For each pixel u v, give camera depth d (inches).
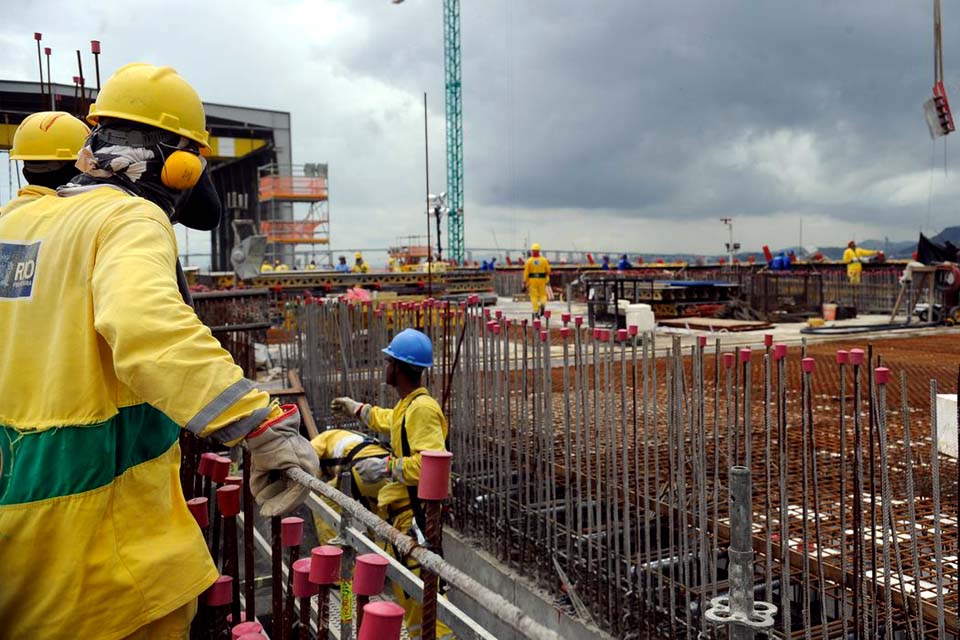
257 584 183.0
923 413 297.6
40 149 101.3
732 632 80.7
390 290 981.8
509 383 207.8
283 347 472.4
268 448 69.5
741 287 847.7
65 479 65.9
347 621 97.0
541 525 197.6
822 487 206.2
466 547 224.7
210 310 233.8
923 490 199.5
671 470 154.9
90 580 65.7
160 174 78.5
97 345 67.5
